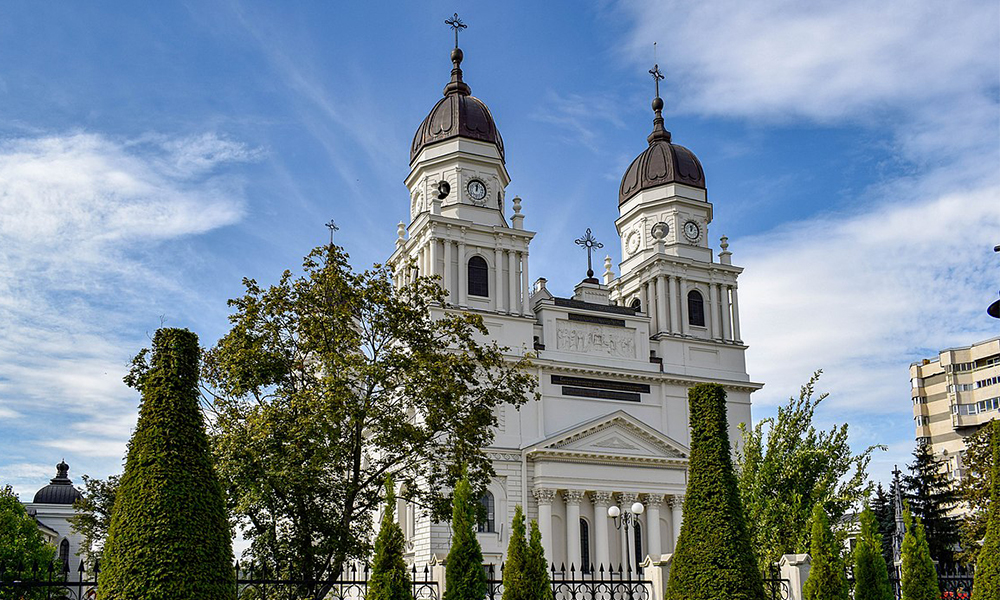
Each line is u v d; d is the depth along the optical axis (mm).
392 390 35656
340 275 35688
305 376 34938
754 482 33469
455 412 35781
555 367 69188
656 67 87188
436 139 74500
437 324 37594
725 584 24234
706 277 78750
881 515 74625
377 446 36250
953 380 109562
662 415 72375
